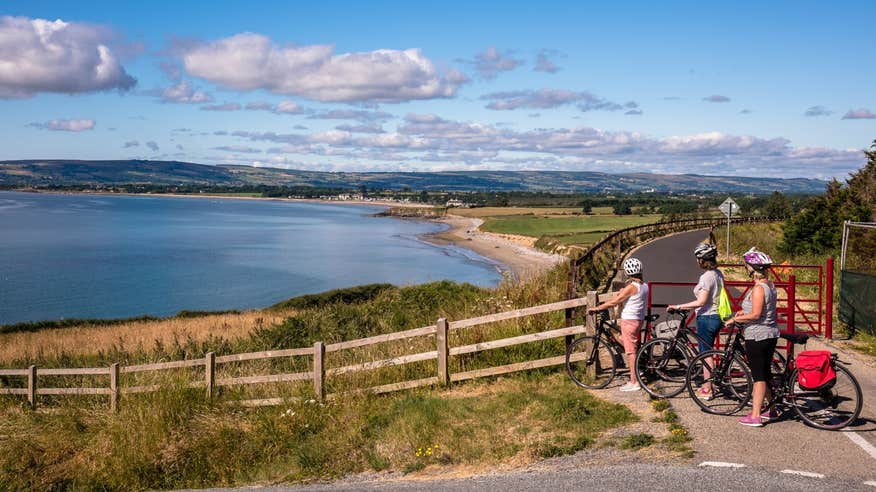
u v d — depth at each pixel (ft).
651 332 29.89
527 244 333.83
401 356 33.68
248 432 31.14
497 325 36.58
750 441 21.24
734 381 24.26
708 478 18.57
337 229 469.98
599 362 30.07
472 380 32.60
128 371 41.57
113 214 626.64
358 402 31.96
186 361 39.17
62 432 35.99
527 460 22.20
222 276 206.80
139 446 30.96
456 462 23.35
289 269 225.35
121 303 160.04
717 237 129.80
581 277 49.11
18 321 136.87
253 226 488.85
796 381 22.72
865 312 35.63
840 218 81.61
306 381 36.65
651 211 580.30
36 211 636.07
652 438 22.29
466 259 259.60
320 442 27.99
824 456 19.76
